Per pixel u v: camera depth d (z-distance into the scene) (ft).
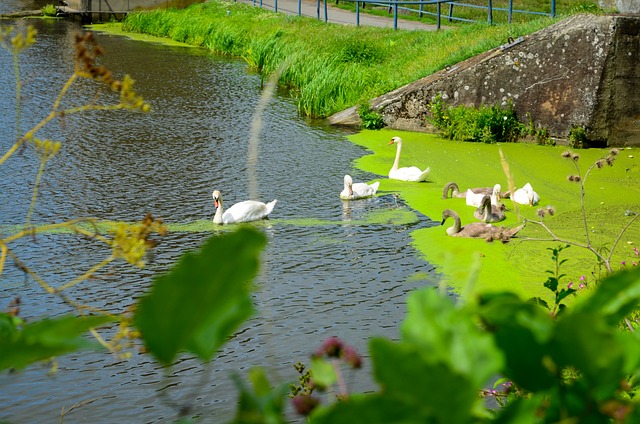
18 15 150.41
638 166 63.46
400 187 58.23
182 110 80.59
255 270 2.83
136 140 68.49
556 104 70.44
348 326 34.86
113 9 150.92
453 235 46.37
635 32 68.28
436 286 38.99
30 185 54.95
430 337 3.26
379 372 2.81
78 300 37.04
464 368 3.18
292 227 48.37
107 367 31.35
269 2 145.59
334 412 2.71
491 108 72.54
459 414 2.75
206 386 29.89
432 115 74.64
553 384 3.34
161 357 2.83
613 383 3.28
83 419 27.99
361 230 48.16
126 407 28.78
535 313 3.34
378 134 74.13
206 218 49.98
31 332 3.44
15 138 67.46
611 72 68.39
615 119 69.31
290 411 24.85
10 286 38.40
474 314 3.36
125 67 103.35
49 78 92.32
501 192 55.26
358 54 90.94
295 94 90.33
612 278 3.49
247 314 2.99
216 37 118.73
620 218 49.62
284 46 99.66
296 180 59.00
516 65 71.56
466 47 80.33
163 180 57.67
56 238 44.75
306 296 37.91
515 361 3.33
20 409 28.58
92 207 51.19
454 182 57.11
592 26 68.69
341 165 63.72
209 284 2.81
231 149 66.95
